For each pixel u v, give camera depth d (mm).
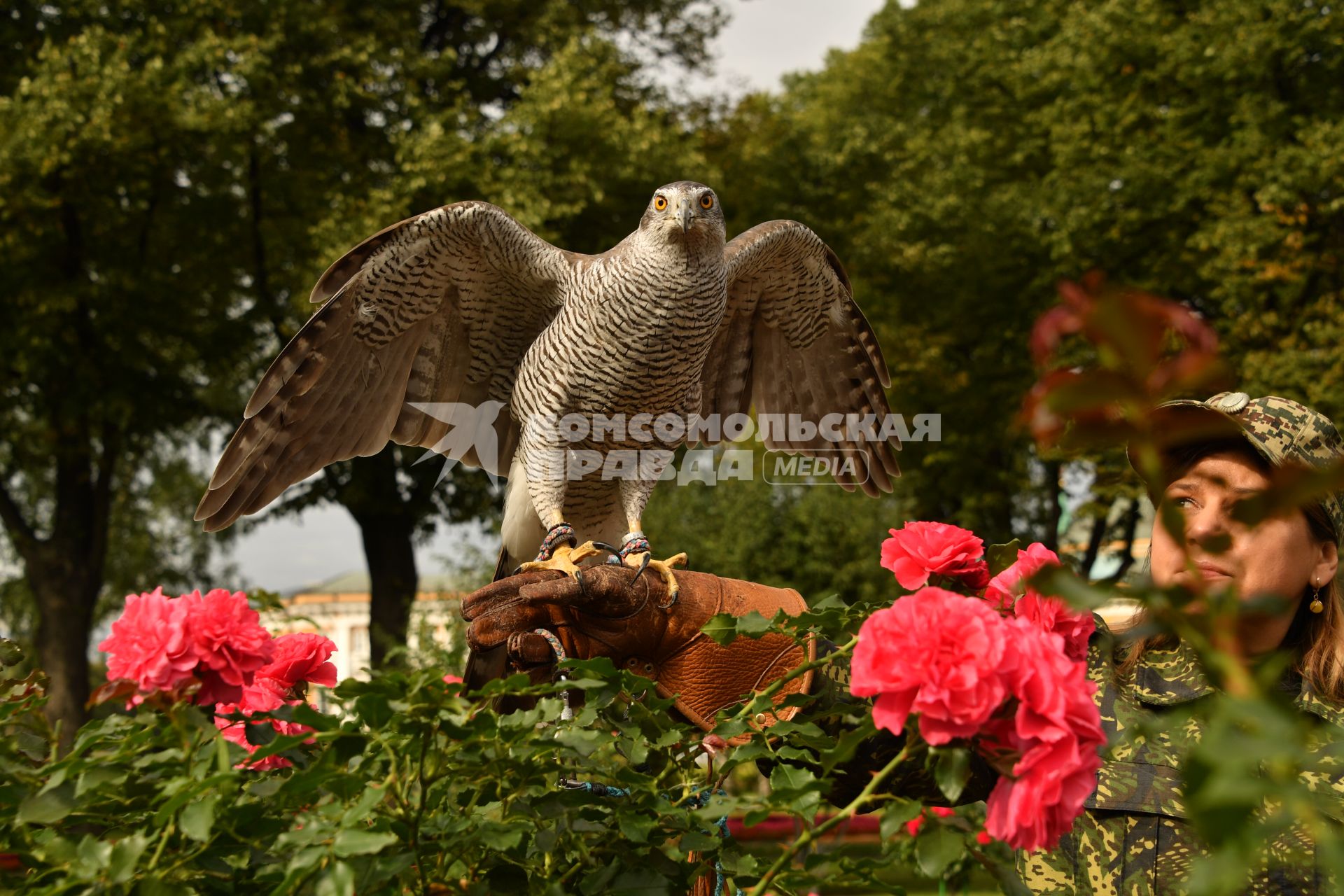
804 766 1906
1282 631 2021
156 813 1491
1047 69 15258
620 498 3301
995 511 17812
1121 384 862
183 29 13227
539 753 1555
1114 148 14891
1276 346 13117
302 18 13289
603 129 13258
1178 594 943
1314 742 998
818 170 17078
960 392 16953
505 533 3342
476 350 3281
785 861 1469
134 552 23406
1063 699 1312
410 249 2988
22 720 1854
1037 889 2062
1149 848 1953
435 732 1453
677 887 1617
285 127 14242
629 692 1671
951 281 16797
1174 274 14836
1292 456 1891
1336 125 12883
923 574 1865
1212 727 1005
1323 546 2029
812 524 12133
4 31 13516
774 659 2180
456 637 8266
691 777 1833
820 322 3500
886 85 20828
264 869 1494
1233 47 13016
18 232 13234
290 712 1661
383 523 15336
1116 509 15562
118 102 11977
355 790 1456
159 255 15008
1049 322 863
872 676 1384
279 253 15328
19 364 13844
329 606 30844
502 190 12719
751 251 3189
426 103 14391
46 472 19062
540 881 1583
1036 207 15195
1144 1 13930
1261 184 13031
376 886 1427
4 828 1611
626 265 3023
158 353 15273
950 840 1378
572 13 15445
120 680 1628
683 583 2242
